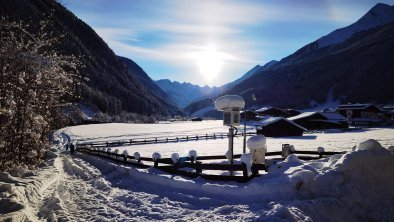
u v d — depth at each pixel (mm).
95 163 25328
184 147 42312
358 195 8328
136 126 102750
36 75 16359
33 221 8188
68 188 13398
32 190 11500
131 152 37438
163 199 10258
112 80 199375
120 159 22812
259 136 12922
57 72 19250
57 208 9492
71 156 35594
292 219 6820
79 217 8781
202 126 105000
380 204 8336
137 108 196750
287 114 113875
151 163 22047
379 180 8891
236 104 13867
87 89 145375
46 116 22031
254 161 12820
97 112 132375
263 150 12875
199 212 8500
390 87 170250
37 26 16953
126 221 8242
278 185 8945
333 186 8414
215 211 8289
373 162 9102
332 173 8609
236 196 9734
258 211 7793
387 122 84188
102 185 13695
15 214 8164
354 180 8625
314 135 58719
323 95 197750
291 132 60531
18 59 15359
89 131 81125
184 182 11797
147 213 8859
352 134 56594
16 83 15672
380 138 44812
